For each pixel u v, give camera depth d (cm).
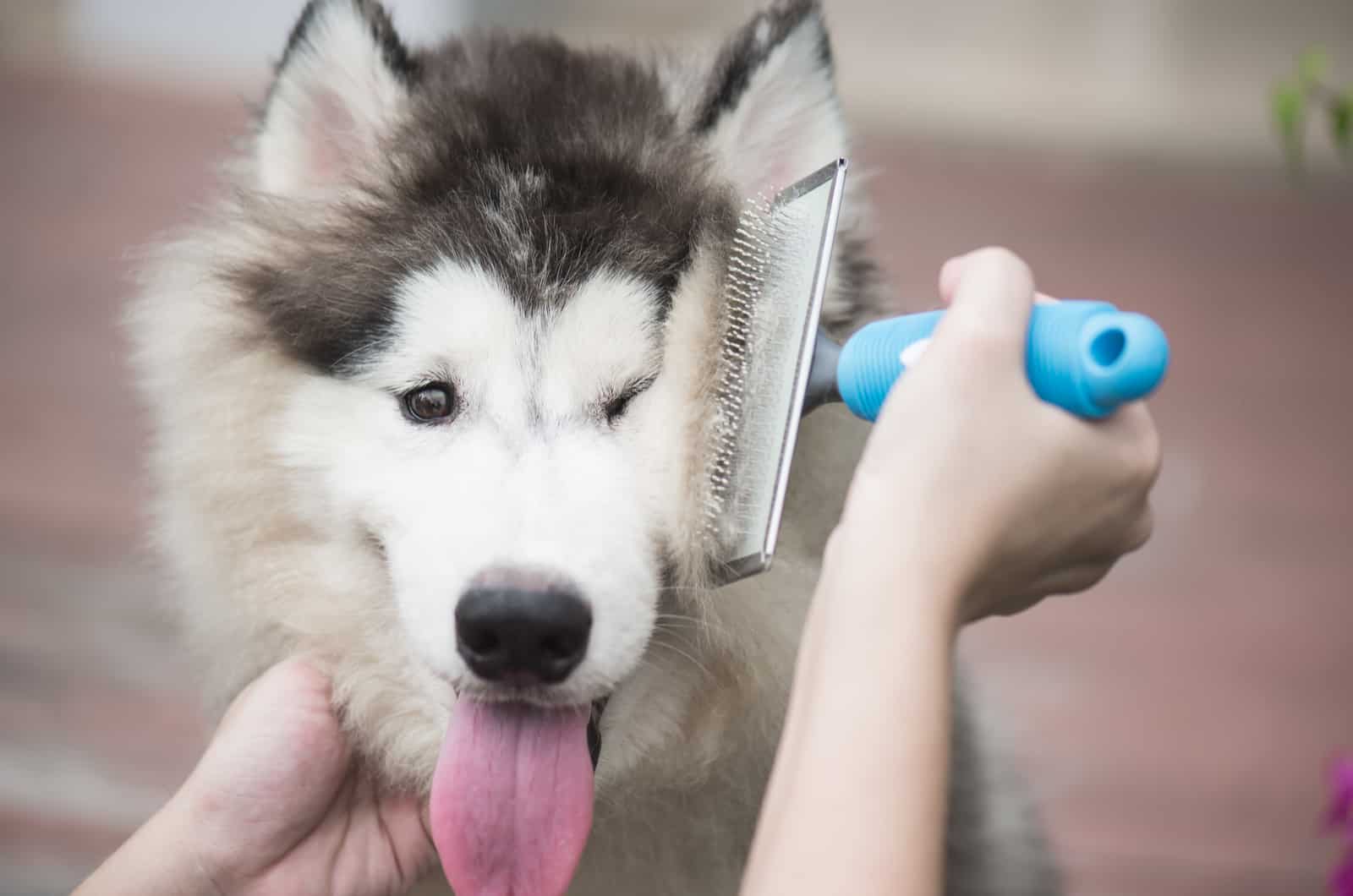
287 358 79
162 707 132
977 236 281
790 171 83
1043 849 95
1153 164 359
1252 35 444
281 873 76
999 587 58
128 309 87
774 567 77
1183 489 196
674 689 78
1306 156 359
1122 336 57
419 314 77
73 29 393
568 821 72
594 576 71
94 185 274
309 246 80
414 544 75
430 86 83
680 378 75
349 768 78
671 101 84
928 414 57
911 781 55
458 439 76
